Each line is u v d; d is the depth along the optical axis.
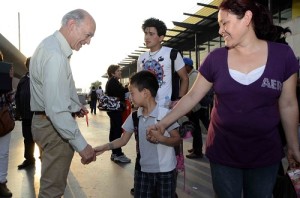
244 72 1.95
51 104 2.50
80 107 2.99
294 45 8.26
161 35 3.81
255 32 2.00
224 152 2.06
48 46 2.58
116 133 6.18
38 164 6.22
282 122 2.11
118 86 6.11
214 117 2.11
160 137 2.29
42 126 2.73
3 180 4.32
